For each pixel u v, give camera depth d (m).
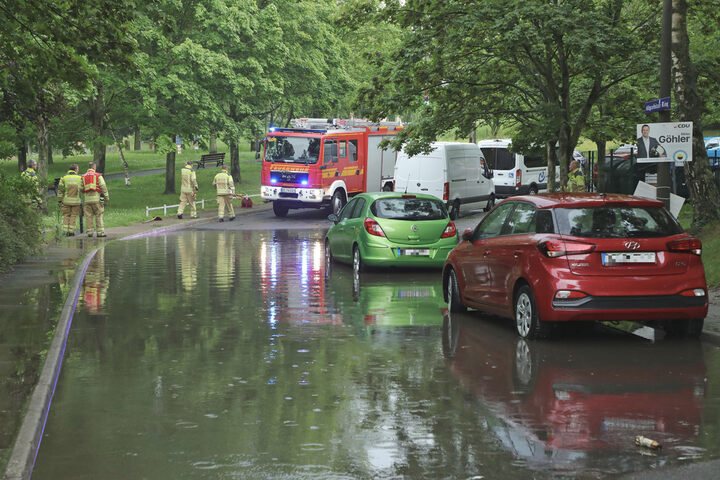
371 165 38.22
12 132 27.28
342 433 6.51
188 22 44.69
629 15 22.05
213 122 44.00
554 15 18.88
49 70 17.94
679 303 10.11
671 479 5.45
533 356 9.48
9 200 19.73
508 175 39.69
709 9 21.72
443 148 32.69
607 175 30.17
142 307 13.22
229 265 19.55
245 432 6.54
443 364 9.06
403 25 21.88
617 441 6.29
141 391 7.88
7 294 13.91
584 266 10.06
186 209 40.88
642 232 10.23
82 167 69.06
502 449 6.09
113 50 17.12
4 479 5.29
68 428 6.68
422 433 6.50
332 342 10.34
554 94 21.73
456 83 22.30
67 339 10.55
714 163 28.70
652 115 22.95
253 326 11.50
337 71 54.75
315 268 18.95
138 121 43.69
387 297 14.39
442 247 17.70
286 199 35.59
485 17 19.53
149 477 5.53
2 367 8.51
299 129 35.84
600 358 9.37
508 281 10.97
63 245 24.50
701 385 8.10
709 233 16.78
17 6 16.34
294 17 52.69
